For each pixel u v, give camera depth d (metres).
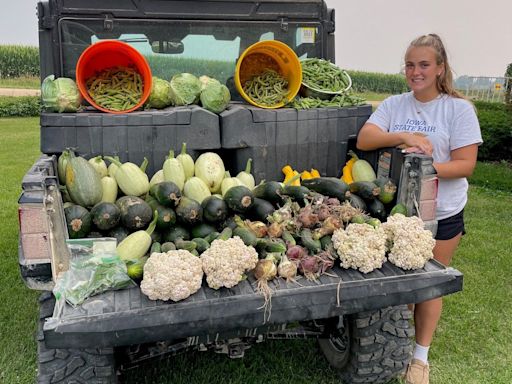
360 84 31.89
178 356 3.64
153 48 3.88
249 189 3.05
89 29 3.67
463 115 3.12
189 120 3.25
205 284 2.35
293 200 2.97
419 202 2.87
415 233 2.55
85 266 2.23
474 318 4.27
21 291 4.74
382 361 3.14
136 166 3.08
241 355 2.94
